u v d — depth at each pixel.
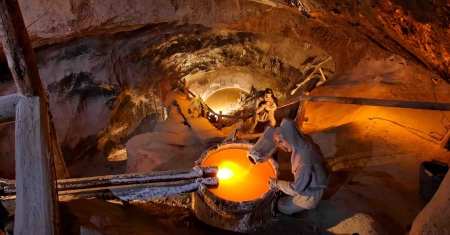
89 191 3.75
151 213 4.21
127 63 10.27
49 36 6.86
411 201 4.32
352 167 5.25
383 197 4.35
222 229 3.86
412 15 3.18
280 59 13.12
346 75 9.46
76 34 7.63
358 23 4.62
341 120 7.28
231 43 12.55
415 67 7.68
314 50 12.41
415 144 5.62
